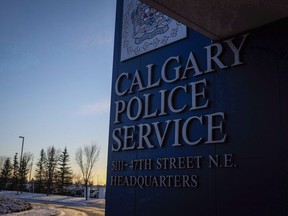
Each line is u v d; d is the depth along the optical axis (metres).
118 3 9.08
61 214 20.91
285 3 4.98
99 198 47.56
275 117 5.33
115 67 8.64
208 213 5.85
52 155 70.44
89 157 46.38
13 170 70.19
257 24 5.69
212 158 5.96
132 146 7.57
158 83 7.33
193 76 6.67
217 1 5.06
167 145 6.82
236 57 5.98
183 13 5.54
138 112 7.64
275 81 5.43
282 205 4.98
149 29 7.88
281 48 5.45
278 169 5.13
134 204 7.20
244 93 5.78
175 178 6.49
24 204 25.41
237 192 5.53
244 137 5.62
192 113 6.51
